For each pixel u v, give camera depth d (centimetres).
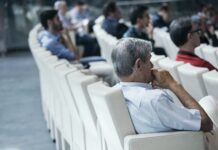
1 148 732
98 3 1895
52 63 614
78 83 429
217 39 989
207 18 1305
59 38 920
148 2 1817
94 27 1227
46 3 1888
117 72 383
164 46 950
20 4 1866
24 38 1877
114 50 381
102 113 373
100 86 381
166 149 359
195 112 365
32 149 719
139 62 375
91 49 1239
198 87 464
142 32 970
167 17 1329
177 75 498
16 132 816
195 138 363
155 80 390
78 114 505
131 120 366
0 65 1600
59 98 635
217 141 389
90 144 483
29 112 951
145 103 361
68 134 600
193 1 1748
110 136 384
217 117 400
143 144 356
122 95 359
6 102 1059
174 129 368
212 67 579
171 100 368
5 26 1853
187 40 578
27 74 1397
